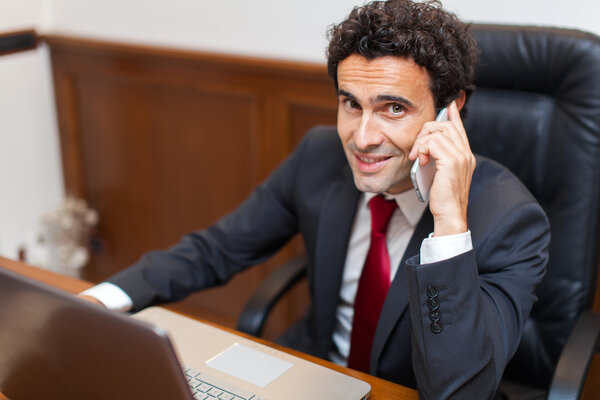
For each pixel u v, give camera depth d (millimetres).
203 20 2344
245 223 1549
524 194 1261
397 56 1098
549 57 1362
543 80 1386
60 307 809
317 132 1536
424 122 1158
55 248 2730
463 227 1079
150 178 2713
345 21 1150
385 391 1073
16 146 2729
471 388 1033
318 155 1488
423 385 1053
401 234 1324
